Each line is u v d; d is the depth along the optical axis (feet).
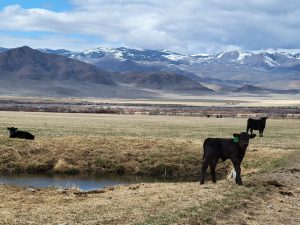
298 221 52.24
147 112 408.67
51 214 50.96
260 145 136.26
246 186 68.39
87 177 101.30
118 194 64.28
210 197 59.57
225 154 71.10
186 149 119.34
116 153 114.93
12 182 91.40
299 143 144.15
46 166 108.78
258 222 50.75
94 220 48.03
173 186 70.74
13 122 216.54
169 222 46.91
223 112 447.42
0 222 47.16
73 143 121.08
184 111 453.58
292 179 77.30
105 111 398.42
